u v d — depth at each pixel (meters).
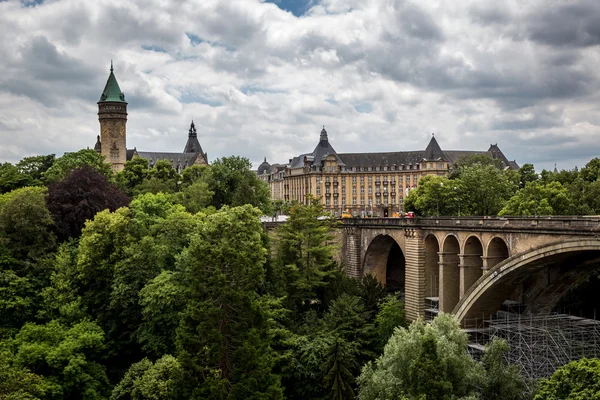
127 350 73.56
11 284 70.19
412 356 55.19
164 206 89.50
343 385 65.50
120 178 130.62
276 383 57.31
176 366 54.59
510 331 65.50
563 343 64.12
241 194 119.44
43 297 72.75
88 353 68.69
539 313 73.12
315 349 72.19
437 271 87.12
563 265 67.56
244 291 56.84
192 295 56.03
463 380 53.12
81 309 71.69
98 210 86.31
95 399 62.53
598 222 54.72
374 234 102.50
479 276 75.62
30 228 76.81
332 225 105.00
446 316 59.88
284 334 73.00
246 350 53.34
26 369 54.78
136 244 74.25
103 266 74.00
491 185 119.81
